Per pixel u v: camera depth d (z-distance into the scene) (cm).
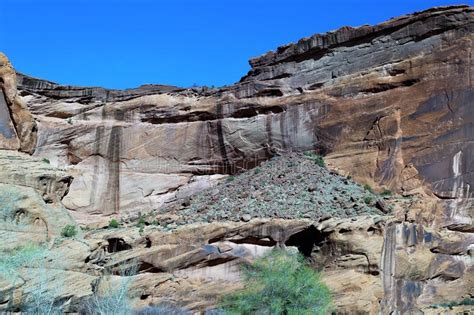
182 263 3988
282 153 5253
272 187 4712
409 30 4938
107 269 3834
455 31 4706
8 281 3023
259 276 3509
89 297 3300
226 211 4469
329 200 4372
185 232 4084
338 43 5303
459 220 4350
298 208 4288
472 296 4153
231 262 4019
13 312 3008
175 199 5412
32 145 3928
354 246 3719
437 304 4009
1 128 3794
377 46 5084
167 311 3644
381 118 4809
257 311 3362
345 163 4875
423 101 4688
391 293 3722
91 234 4269
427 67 4738
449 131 4538
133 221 5019
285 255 3859
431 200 4362
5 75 3888
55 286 3195
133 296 3766
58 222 3559
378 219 3828
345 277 3659
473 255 4259
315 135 5122
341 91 5097
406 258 3884
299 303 3362
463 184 4409
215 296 3900
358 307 3509
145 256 3969
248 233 4091
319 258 3828
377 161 4722
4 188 3388
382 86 4912
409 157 4625
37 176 3569
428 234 4109
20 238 3316
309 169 4866
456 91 4575
